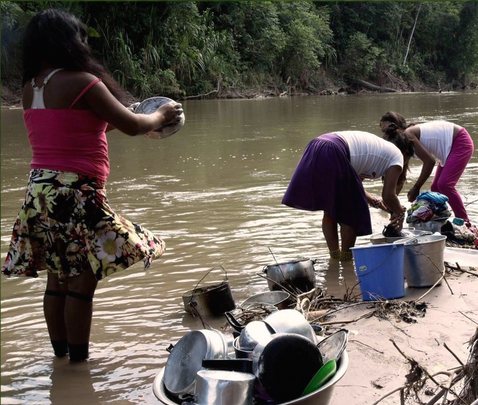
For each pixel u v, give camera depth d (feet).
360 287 13.29
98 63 10.43
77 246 10.08
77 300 10.46
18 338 11.86
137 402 9.34
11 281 15.02
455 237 17.40
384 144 15.81
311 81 122.52
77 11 81.25
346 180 15.60
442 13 154.10
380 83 137.80
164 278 15.19
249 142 40.73
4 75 75.05
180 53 93.09
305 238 18.45
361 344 10.75
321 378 7.91
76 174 9.94
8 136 43.16
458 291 13.28
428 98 99.60
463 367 8.18
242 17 110.22
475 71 169.37
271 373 7.95
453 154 18.42
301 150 36.55
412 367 8.34
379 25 143.74
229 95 100.58
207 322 12.49
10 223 20.06
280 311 9.27
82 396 9.57
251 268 15.80
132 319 12.71
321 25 126.11
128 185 26.71
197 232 19.24
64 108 9.85
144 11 90.84
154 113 10.89
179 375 8.66
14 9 72.84
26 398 9.55
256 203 23.04
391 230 15.34
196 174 29.25
